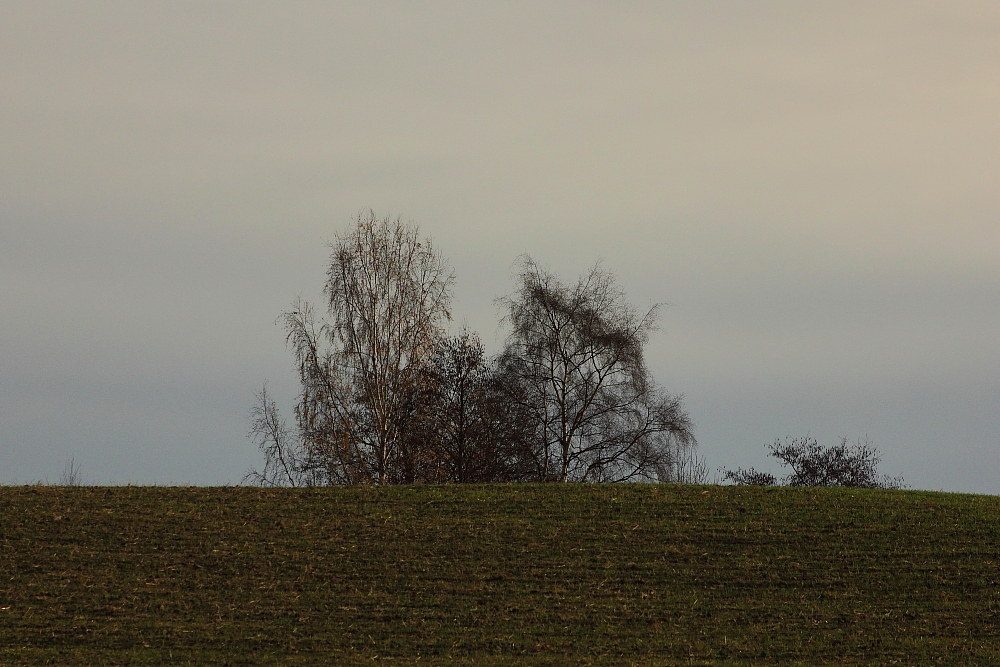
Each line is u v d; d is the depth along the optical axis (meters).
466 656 64.62
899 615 69.94
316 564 77.94
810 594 73.12
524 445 126.69
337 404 125.88
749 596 73.00
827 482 147.62
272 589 73.88
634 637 67.19
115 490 94.12
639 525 85.00
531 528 84.69
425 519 86.69
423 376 127.88
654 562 78.19
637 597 72.88
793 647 65.62
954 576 75.19
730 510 88.25
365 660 63.88
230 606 71.06
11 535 81.31
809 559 78.31
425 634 67.56
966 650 64.94
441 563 78.19
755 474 150.25
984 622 68.88
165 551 79.69
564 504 90.25
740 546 80.81
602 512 88.12
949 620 69.12
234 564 77.75
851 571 76.25
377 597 72.75
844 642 66.31
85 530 83.00
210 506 89.56
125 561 77.69
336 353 126.56
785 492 93.75
